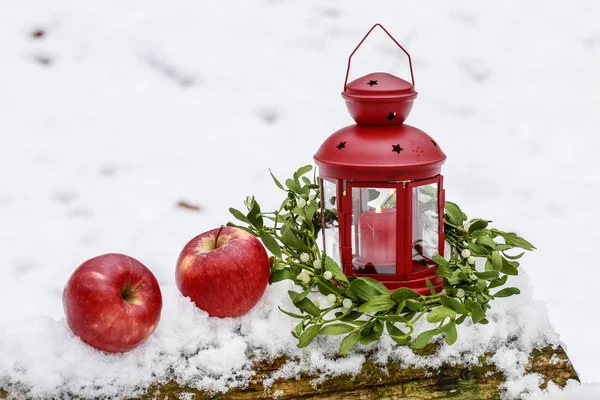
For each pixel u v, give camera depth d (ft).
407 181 6.20
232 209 6.43
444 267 6.21
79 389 6.02
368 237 6.29
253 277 6.17
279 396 6.11
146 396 6.05
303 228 6.47
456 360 6.17
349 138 6.25
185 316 6.17
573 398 6.18
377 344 6.16
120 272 6.04
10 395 5.99
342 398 6.13
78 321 6.00
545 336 6.27
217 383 6.09
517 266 6.39
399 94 6.22
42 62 9.98
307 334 6.09
